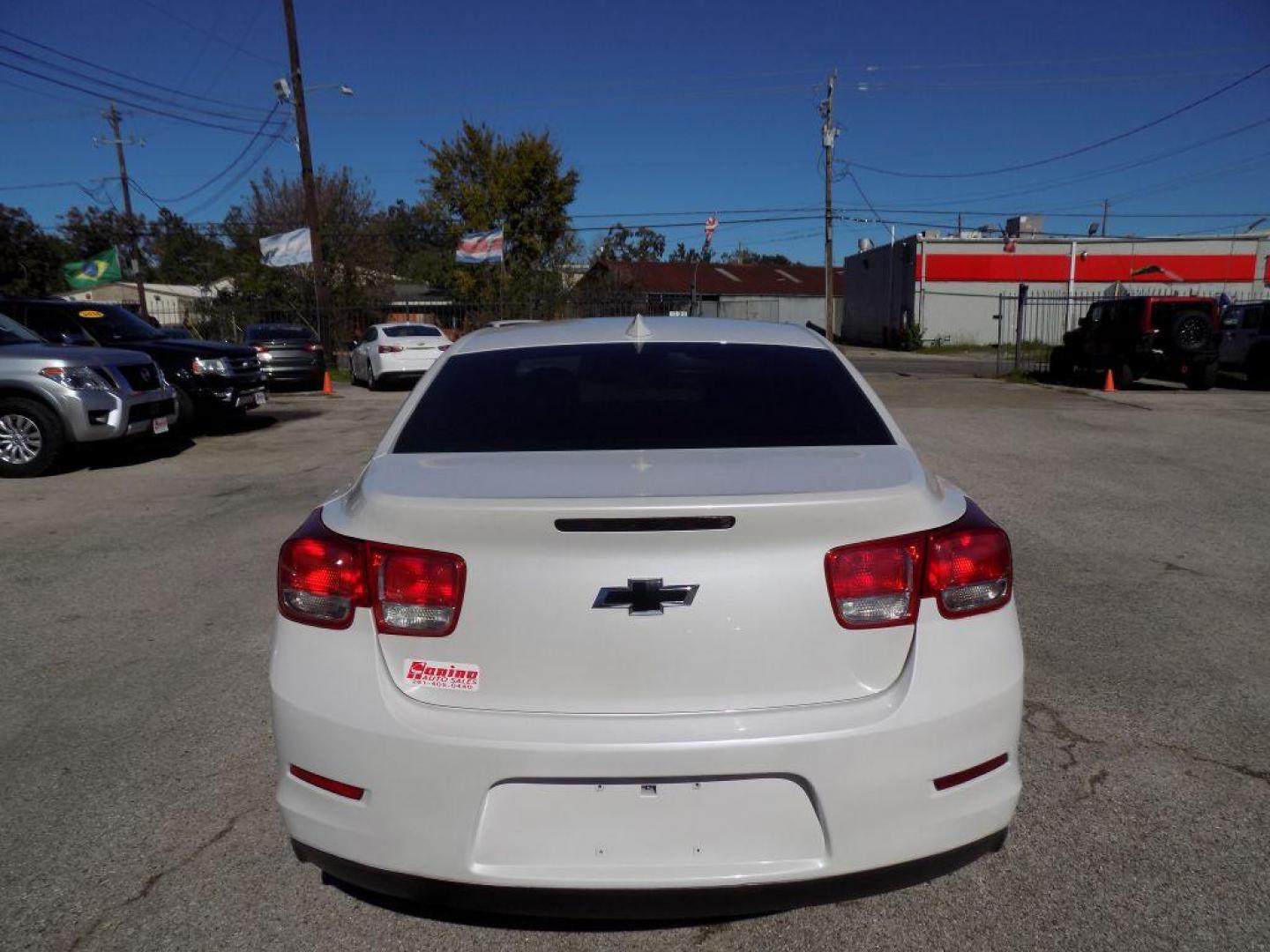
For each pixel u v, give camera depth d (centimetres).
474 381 306
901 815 213
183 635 477
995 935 245
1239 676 411
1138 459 967
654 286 5259
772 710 211
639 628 210
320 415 1488
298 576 229
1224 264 4262
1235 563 584
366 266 3612
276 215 3884
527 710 212
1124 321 1831
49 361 914
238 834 296
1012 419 1314
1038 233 4356
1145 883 265
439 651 215
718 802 208
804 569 213
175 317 3800
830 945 242
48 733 368
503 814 209
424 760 209
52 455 917
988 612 229
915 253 4200
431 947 244
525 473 237
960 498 258
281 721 224
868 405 295
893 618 218
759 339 334
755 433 274
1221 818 298
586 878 207
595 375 306
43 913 258
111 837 295
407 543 217
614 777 205
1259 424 1238
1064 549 618
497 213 3591
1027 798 311
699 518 209
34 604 529
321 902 262
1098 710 377
